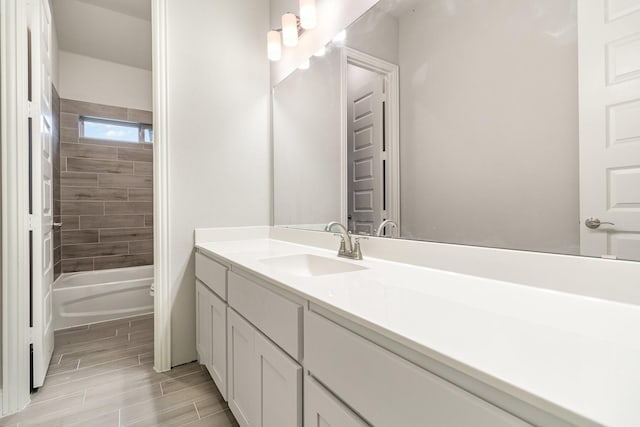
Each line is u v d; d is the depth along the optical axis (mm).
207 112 1923
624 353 431
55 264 2611
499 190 870
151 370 1778
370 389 571
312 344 749
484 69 899
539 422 352
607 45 663
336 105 1540
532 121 794
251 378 1076
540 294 735
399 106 1186
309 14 1530
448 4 995
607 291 667
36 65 1624
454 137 989
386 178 1256
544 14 766
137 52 3084
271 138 2172
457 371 436
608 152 667
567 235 735
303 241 1749
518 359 414
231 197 2014
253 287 1066
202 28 1899
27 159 1552
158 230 1773
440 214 1035
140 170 3289
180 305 1842
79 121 3000
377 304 660
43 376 1610
